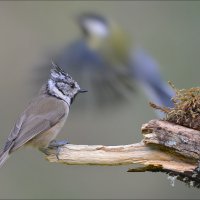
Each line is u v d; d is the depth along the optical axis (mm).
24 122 9688
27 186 12938
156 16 13445
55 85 10391
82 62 10383
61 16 14062
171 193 13078
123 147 8555
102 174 13289
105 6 13633
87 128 13195
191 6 13336
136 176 13312
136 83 10172
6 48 13891
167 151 8359
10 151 9328
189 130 8148
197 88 8359
